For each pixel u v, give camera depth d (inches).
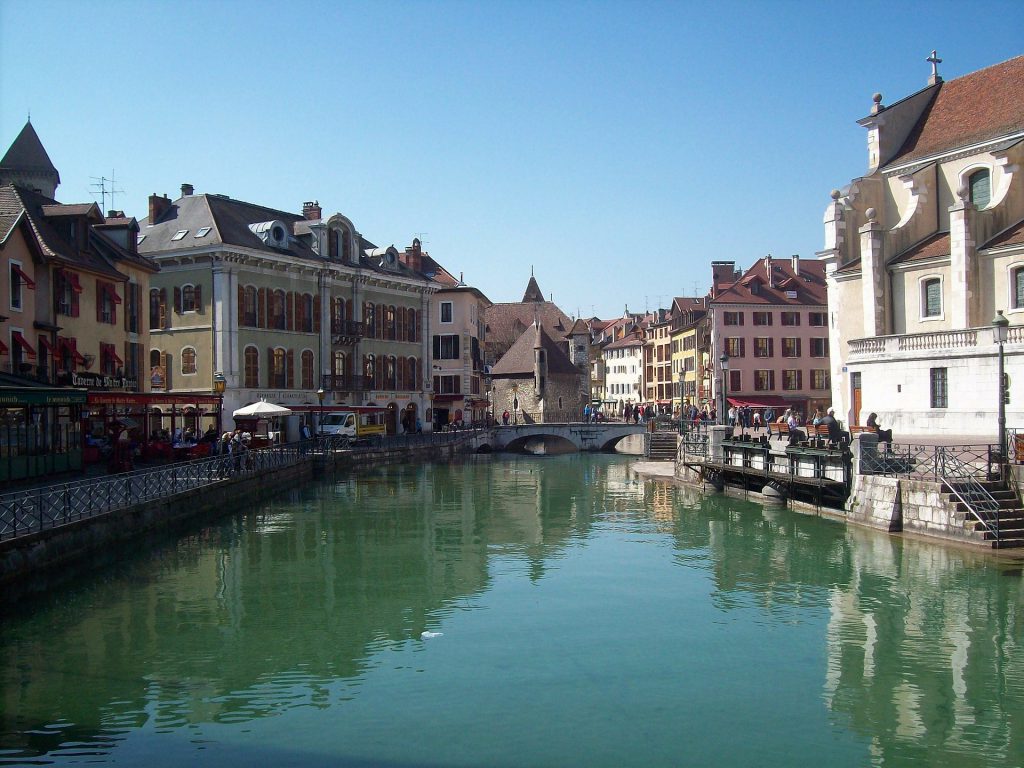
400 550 936.9
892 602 685.3
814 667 547.5
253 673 536.4
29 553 652.1
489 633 622.8
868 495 981.2
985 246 1275.8
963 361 1205.1
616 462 2298.2
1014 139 1338.6
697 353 3366.1
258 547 941.8
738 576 798.5
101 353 1457.9
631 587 763.4
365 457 1955.0
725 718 468.1
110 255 1531.7
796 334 2928.2
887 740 440.1
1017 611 653.3
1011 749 430.6
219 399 1528.1
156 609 678.5
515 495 1467.8
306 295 2166.6
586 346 3914.9
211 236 1902.1
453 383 2957.7
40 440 1069.1
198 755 419.8
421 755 422.3
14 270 1183.6
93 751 424.2
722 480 1480.1
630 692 506.6
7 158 2070.6
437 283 2699.3
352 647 590.6
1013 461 892.0
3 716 466.0
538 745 433.7
